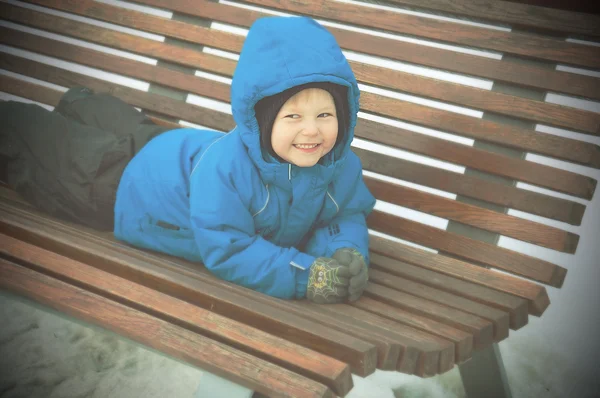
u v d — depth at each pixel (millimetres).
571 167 2957
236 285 1534
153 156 1793
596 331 2541
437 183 2055
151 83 2461
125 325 1317
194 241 1671
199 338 1284
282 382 1181
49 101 2506
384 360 1304
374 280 1715
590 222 2873
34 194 1931
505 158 2002
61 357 2225
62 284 1418
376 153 2145
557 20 2102
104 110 2242
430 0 2236
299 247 1812
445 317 1531
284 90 1429
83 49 2531
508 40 2133
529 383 2312
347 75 1456
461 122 2078
